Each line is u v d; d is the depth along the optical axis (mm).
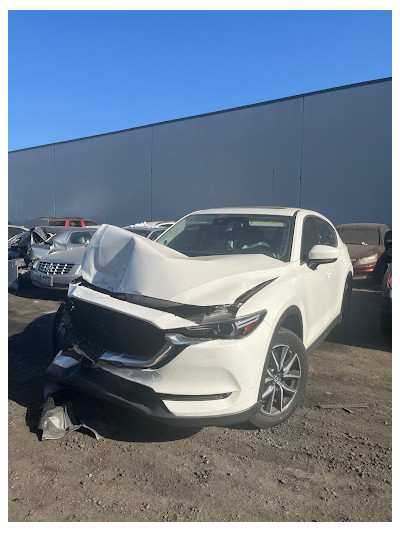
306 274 3898
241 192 18141
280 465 2836
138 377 2818
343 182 15445
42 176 28672
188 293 2916
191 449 3012
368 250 10117
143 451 2977
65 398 3443
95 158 24797
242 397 2865
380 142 14656
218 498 2500
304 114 16188
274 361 3252
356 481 2682
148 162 21812
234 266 3289
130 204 22953
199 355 2754
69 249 9188
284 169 16828
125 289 3102
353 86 15031
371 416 3527
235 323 2877
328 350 5230
